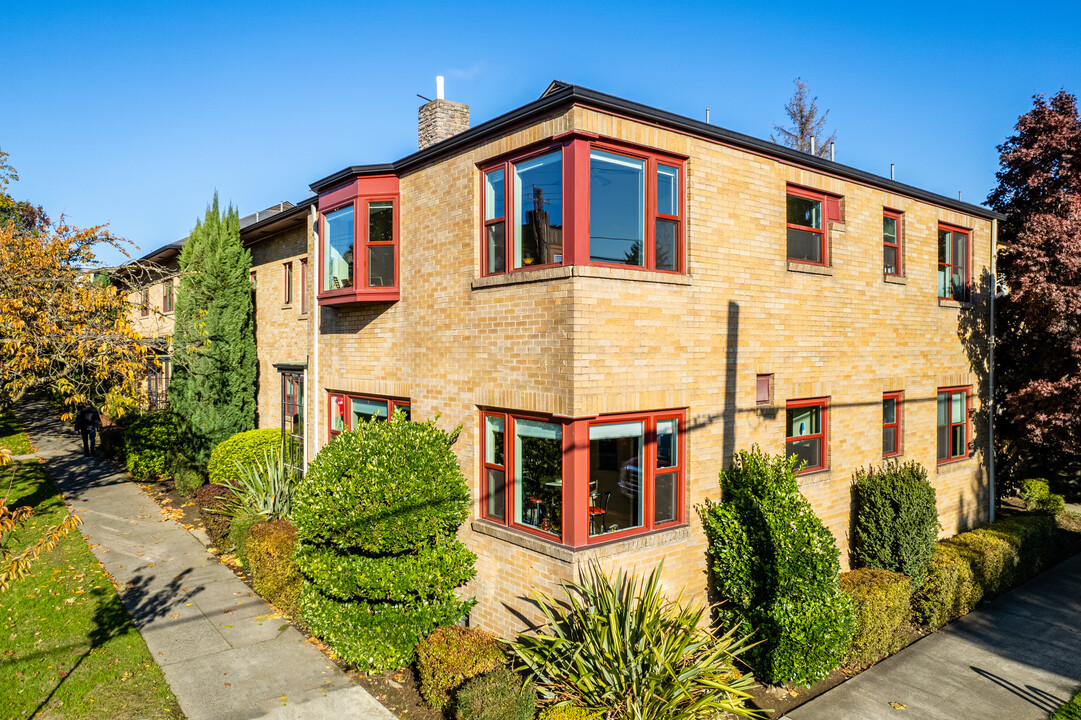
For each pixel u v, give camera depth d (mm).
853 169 11156
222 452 15195
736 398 9633
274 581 10156
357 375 12289
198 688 7926
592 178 8234
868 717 7723
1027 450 15594
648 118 8508
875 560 10742
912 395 12758
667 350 8789
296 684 8109
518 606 8703
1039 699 8188
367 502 8273
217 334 16719
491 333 9172
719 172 9414
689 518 9055
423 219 10617
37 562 11852
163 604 10297
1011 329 15625
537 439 8648
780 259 10234
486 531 9148
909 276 12703
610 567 8219
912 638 10078
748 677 7598
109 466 19812
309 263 14406
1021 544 12438
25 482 17422
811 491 10719
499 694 6766
